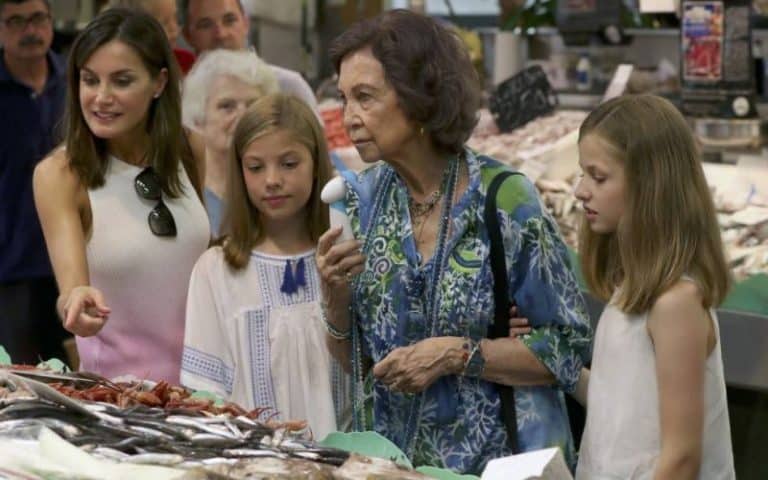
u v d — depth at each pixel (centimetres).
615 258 342
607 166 323
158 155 408
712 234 321
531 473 253
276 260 380
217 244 390
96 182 398
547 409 337
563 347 331
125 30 392
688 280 315
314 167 381
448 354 326
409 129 324
